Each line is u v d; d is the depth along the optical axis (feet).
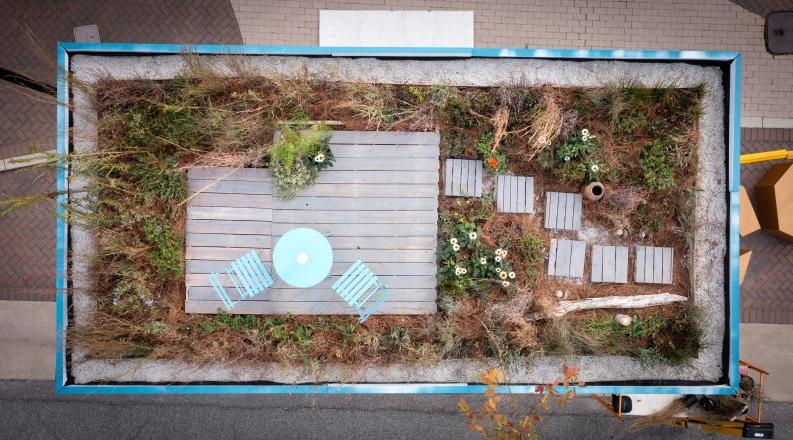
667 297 19.81
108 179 18.88
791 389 25.38
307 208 19.26
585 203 20.07
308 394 25.58
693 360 19.84
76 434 25.29
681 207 19.84
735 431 21.16
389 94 19.30
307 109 19.52
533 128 19.16
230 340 19.35
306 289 19.24
